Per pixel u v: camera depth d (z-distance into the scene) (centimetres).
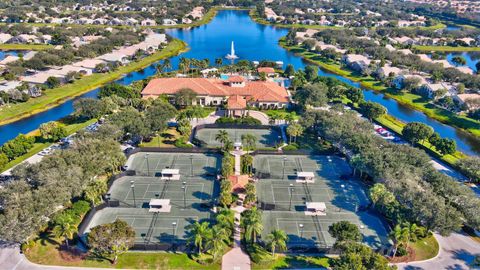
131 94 19212
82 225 9900
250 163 12962
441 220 9481
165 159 13962
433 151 15038
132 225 10269
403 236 8875
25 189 9862
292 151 14500
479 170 12612
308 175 12538
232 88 19850
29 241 9288
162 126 14875
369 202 11619
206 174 12962
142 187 12119
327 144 15488
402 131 15788
